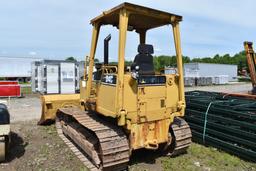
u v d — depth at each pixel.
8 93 17.77
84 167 5.34
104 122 5.63
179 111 5.83
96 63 5.78
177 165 5.50
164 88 5.52
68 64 18.75
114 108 4.89
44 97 8.69
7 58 37.91
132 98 5.04
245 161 5.91
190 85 35.66
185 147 5.96
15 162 5.67
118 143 4.90
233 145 6.23
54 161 5.71
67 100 8.88
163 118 5.53
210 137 6.82
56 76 18.39
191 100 7.76
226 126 6.52
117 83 4.82
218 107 6.89
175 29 5.70
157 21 5.83
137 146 5.20
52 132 8.03
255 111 6.54
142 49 5.39
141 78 5.16
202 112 7.24
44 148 6.57
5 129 5.59
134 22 5.93
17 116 10.93
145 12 5.08
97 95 5.62
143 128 5.26
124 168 5.14
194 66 40.00
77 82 19.20
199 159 5.91
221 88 31.08
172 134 5.85
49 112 8.64
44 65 18.05
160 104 5.46
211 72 44.22
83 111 6.61
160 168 5.34
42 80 18.66
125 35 4.84
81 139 5.93
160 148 6.16
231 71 50.00
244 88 31.06
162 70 6.09
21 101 15.99
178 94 5.81
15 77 39.06
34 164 5.54
